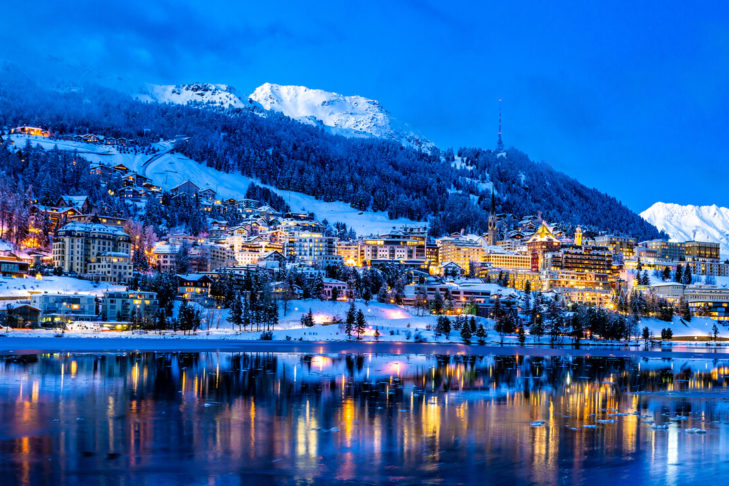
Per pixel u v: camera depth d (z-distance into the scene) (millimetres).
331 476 73625
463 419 102688
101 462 77812
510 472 75312
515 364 192875
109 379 139625
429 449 84500
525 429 95688
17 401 112312
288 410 108562
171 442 86750
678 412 110688
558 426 98000
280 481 71938
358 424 98312
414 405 114750
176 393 123500
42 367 158125
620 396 128250
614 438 90562
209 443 86438
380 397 122688
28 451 81875
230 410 107938
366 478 73000
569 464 78438
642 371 178500
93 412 104375
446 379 150875
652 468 76938
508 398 124000
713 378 163000
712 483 72062
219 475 73688
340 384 138625
